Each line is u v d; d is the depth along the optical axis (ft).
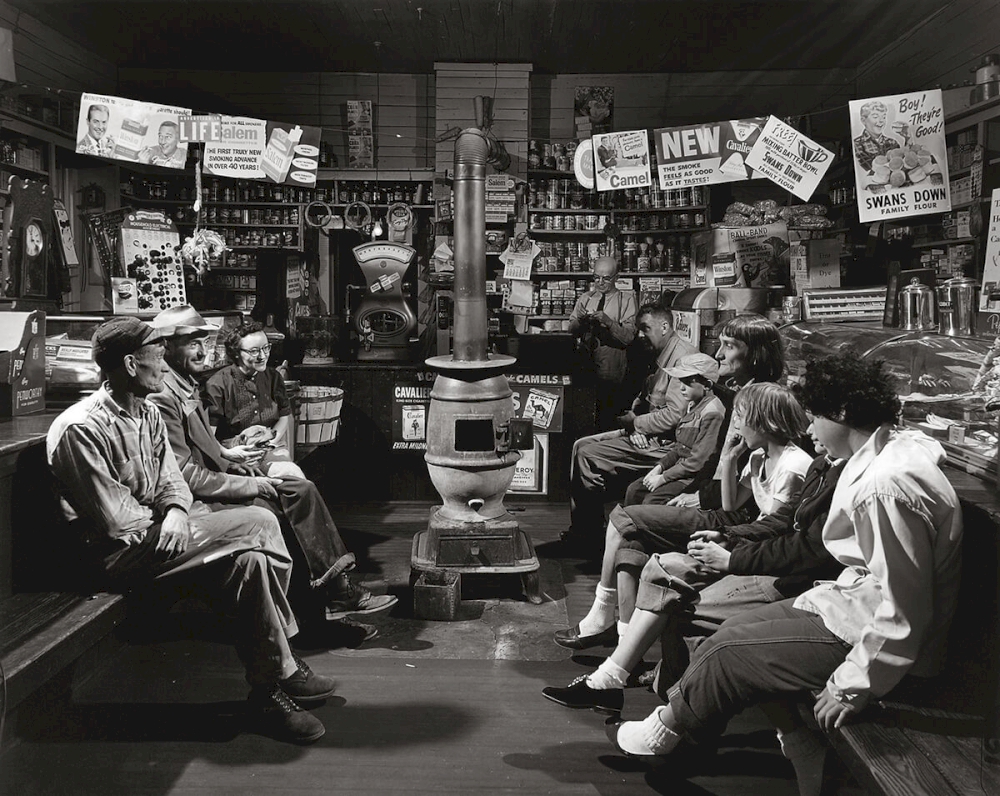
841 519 7.18
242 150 15.80
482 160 13.85
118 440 9.18
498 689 10.59
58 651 7.78
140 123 15.31
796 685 7.00
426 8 21.68
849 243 24.77
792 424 8.96
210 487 11.27
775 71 27.66
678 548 10.35
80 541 9.20
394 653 11.75
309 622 12.33
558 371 19.62
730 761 8.84
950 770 5.87
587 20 22.71
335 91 27.99
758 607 7.86
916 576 6.32
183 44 24.98
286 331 19.85
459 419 13.73
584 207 26.37
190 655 11.57
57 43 23.56
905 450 6.63
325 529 12.18
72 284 24.35
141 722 9.64
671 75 27.78
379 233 20.65
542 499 19.90
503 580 14.65
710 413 12.94
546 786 8.36
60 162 24.13
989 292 12.89
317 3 21.21
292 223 26.81
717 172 15.96
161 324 11.44
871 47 25.31
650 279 26.50
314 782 8.39
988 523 6.59
